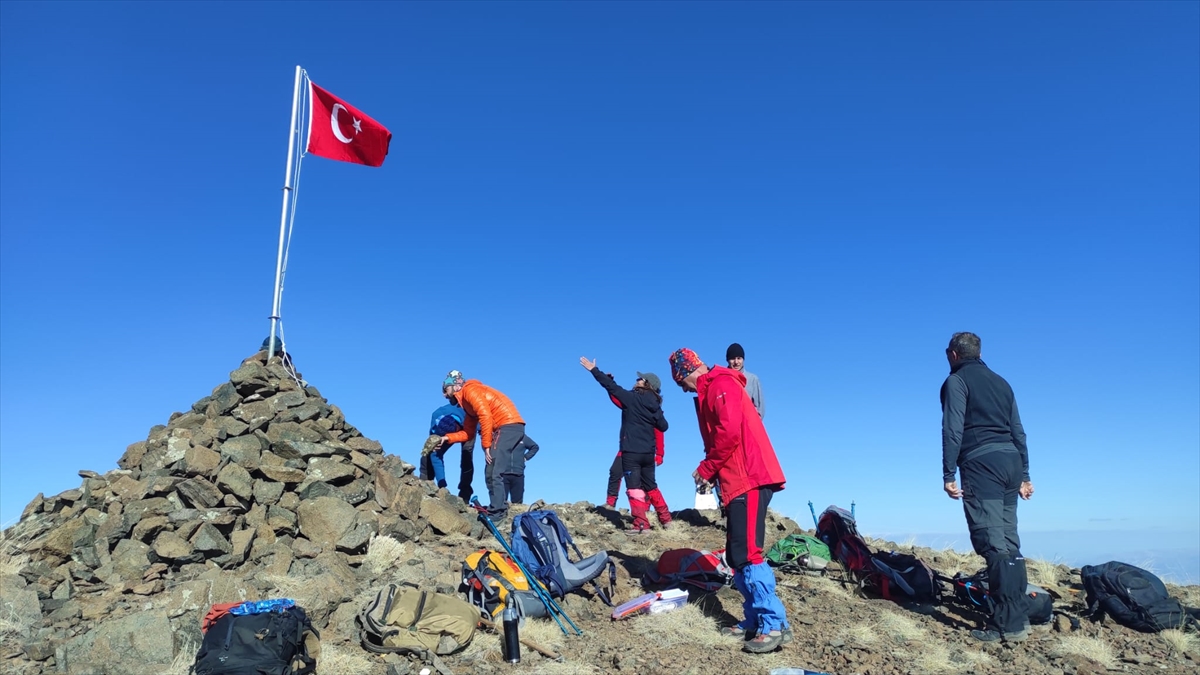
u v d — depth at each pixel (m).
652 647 5.78
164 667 5.01
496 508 8.82
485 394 9.14
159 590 5.82
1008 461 6.19
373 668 5.17
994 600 6.17
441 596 5.70
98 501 6.46
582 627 6.16
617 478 10.73
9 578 5.65
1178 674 5.52
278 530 6.63
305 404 7.70
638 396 9.45
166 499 6.43
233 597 5.64
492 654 5.48
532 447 10.30
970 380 6.35
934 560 8.65
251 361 7.93
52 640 5.14
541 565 6.42
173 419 7.60
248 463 6.86
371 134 9.09
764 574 5.67
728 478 5.74
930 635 6.25
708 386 5.88
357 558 6.64
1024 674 5.47
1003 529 6.21
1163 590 6.46
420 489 8.02
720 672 5.34
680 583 7.05
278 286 8.33
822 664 5.55
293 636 4.89
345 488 7.30
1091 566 6.79
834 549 8.10
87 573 5.97
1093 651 5.91
